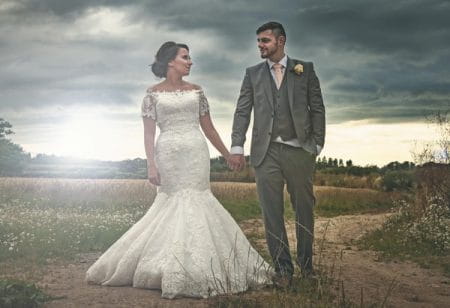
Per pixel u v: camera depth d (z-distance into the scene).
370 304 5.05
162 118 6.02
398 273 7.46
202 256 5.35
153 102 6.09
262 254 8.55
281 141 5.91
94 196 21.52
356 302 5.09
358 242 11.30
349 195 31.12
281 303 4.66
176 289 5.09
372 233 12.29
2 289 4.64
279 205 5.99
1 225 10.96
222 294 5.14
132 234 5.79
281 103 5.92
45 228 10.84
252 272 5.61
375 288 6.04
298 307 4.61
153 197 21.75
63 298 5.03
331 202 29.36
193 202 5.77
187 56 6.17
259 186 6.03
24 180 26.98
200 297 5.13
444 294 6.00
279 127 5.91
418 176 13.58
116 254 5.71
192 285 5.16
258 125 6.00
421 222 11.51
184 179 5.87
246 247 5.79
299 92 5.93
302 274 5.65
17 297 4.55
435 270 7.84
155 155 6.09
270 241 5.95
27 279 6.14
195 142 5.95
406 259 8.91
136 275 5.48
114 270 5.70
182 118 6.00
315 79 6.04
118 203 19.80
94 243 9.62
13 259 7.77
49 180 28.00
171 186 5.89
